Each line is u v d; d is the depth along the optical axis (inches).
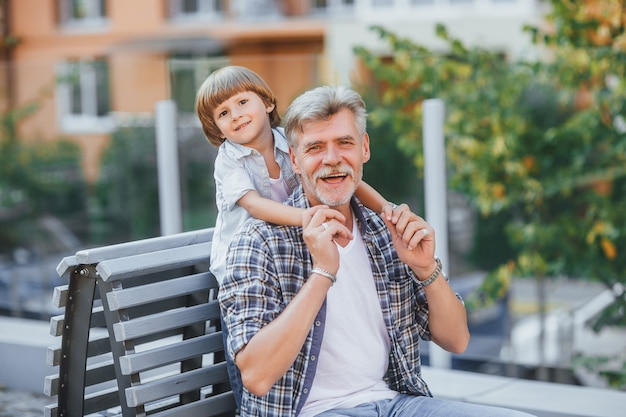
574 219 344.5
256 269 114.0
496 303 335.0
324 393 117.7
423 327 125.6
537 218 346.9
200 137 290.2
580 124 337.7
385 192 290.2
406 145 289.7
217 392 131.5
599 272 341.4
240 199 123.9
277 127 136.9
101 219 385.7
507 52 344.8
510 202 338.6
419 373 124.7
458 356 277.4
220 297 115.0
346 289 118.4
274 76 293.3
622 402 161.8
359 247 120.3
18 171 390.9
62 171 387.5
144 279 124.7
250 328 111.0
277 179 132.1
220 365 128.0
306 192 120.7
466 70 337.4
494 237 338.0
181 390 122.6
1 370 197.9
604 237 337.7
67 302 119.3
